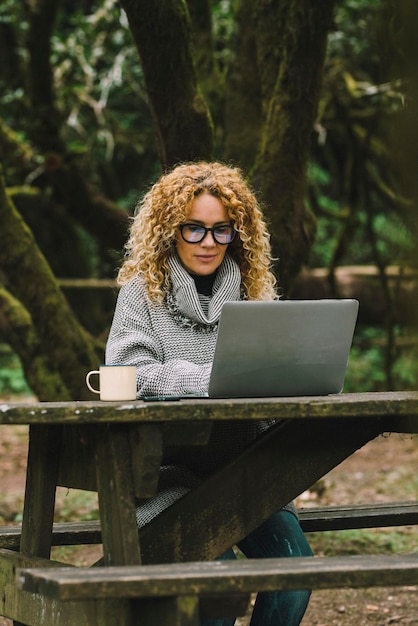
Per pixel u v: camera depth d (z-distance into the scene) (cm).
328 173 1614
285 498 292
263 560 255
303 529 375
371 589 523
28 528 325
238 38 621
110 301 1526
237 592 234
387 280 989
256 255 345
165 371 306
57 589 224
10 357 1625
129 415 252
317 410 263
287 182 533
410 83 121
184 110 521
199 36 691
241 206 332
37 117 888
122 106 1413
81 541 369
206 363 323
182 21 507
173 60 512
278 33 536
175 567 244
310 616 479
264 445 291
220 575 232
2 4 990
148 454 259
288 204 535
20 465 965
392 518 385
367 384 1391
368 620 472
